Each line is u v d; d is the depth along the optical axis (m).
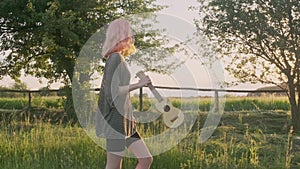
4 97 20.67
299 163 8.05
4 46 17.11
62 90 15.95
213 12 11.70
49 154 7.62
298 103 11.94
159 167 7.11
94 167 7.15
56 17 15.89
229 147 8.33
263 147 8.62
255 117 13.55
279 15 11.30
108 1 16.44
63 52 15.52
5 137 8.56
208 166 7.25
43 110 16.47
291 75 11.78
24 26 16.86
